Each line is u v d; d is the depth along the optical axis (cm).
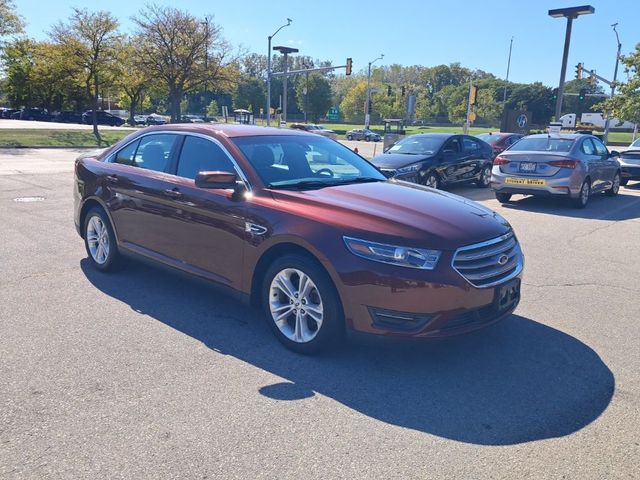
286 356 414
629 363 416
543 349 439
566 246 802
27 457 287
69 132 3703
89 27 3431
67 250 704
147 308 507
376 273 369
